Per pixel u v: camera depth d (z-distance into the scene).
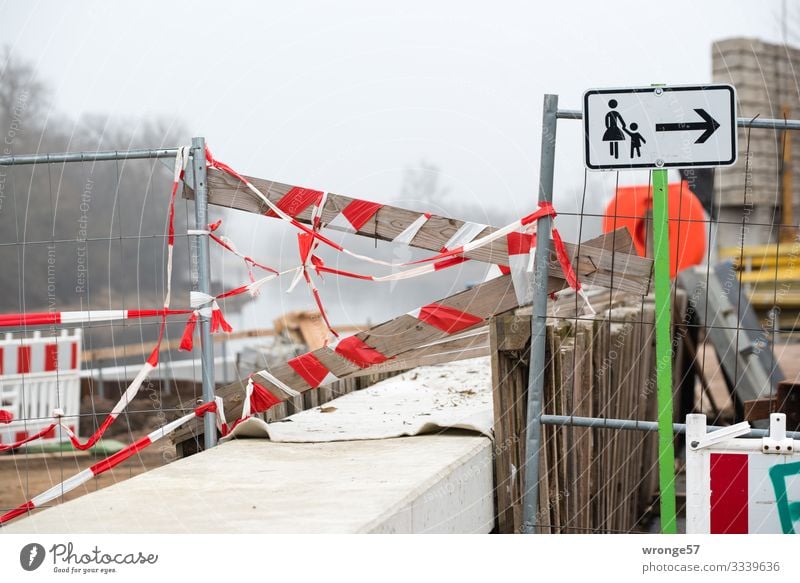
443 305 5.29
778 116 15.28
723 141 4.40
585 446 5.96
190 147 5.23
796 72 15.31
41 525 3.74
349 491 4.03
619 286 5.01
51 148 17.16
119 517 3.80
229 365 14.33
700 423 3.88
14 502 8.49
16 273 17.14
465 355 5.72
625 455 7.51
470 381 7.35
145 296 17.41
